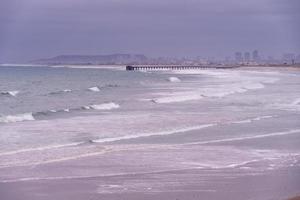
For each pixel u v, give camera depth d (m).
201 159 20.31
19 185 15.77
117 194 14.72
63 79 117.38
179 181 16.36
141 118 35.09
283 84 88.62
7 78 119.25
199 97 55.97
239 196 14.44
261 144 24.42
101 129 29.12
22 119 33.97
